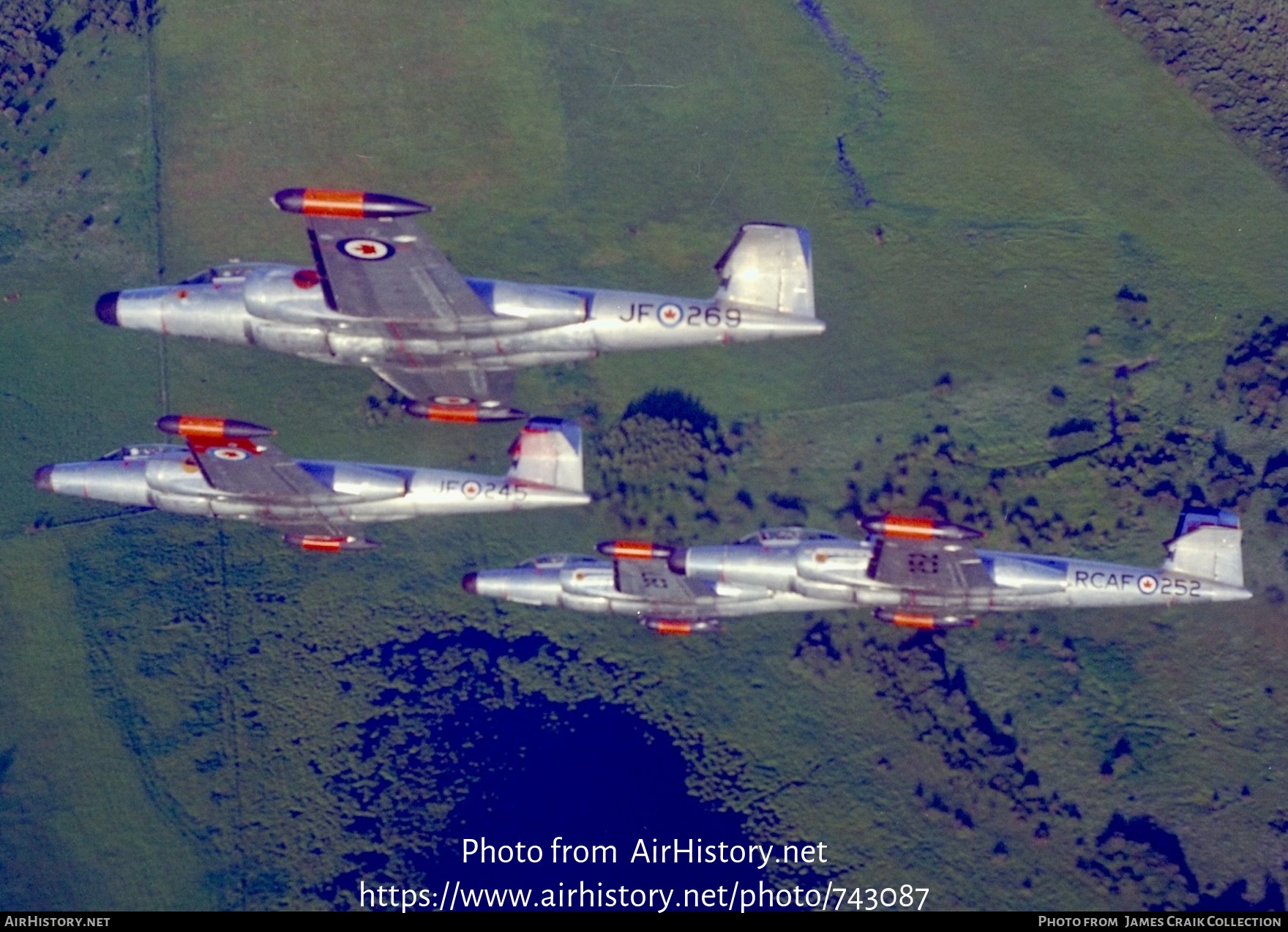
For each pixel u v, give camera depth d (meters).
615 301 40.97
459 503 43.47
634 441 53.03
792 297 41.16
